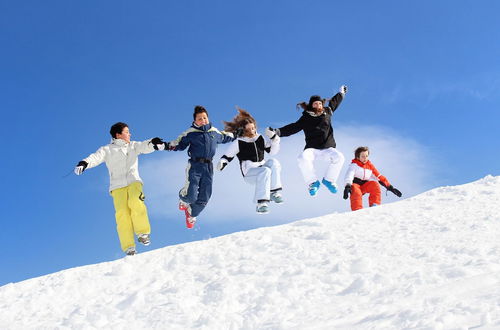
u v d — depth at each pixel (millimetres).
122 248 6941
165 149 7191
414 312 3826
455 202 7324
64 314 5160
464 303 3854
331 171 8383
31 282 6137
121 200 6984
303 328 4074
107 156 7012
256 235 6598
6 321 5180
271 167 7395
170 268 5949
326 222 6961
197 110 7352
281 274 5324
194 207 7473
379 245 5785
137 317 4859
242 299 4914
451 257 5121
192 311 4797
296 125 8266
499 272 4527
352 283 4805
